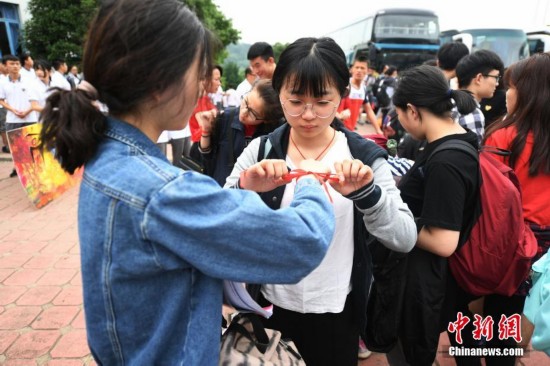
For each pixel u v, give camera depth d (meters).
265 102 2.23
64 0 14.63
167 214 0.69
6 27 14.87
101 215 0.73
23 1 15.27
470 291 1.65
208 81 0.85
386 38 11.57
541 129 1.72
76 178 5.55
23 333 2.49
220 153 2.45
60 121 0.72
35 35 14.68
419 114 1.59
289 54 1.14
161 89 0.75
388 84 8.81
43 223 4.20
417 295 1.53
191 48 0.76
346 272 1.32
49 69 6.95
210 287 0.80
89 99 0.74
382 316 1.57
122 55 0.71
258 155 1.38
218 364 0.85
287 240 0.76
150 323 0.79
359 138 1.33
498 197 1.49
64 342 2.42
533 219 1.77
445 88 1.54
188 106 0.82
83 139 0.72
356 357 1.46
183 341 0.79
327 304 1.30
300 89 1.14
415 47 11.59
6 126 5.78
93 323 0.80
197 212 0.72
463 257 1.58
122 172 0.73
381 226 1.12
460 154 1.45
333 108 1.18
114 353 0.81
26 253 3.53
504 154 1.78
